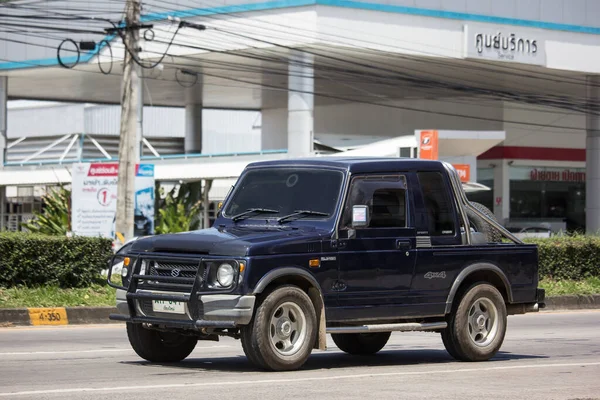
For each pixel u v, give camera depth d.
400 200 22.91
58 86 125.50
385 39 95.19
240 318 20.11
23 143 147.25
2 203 116.50
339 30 93.06
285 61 97.69
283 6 93.56
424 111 124.62
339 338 26.34
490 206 125.31
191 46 97.69
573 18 106.81
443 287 23.31
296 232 21.53
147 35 100.50
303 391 18.41
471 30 98.69
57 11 105.81
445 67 104.50
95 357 24.42
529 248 25.09
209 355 25.17
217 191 104.00
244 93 129.62
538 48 103.56
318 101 130.50
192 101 136.00
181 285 20.75
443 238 23.44
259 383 19.33
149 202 61.72
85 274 39.31
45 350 26.06
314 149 100.06
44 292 37.00
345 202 22.03
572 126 128.38
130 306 21.52
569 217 129.75
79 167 61.97
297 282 21.45
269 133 146.00
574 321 39.47
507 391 19.08
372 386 19.36
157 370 21.66
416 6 96.56
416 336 32.59
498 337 24.42
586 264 50.12
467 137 87.81
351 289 21.86
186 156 102.56
